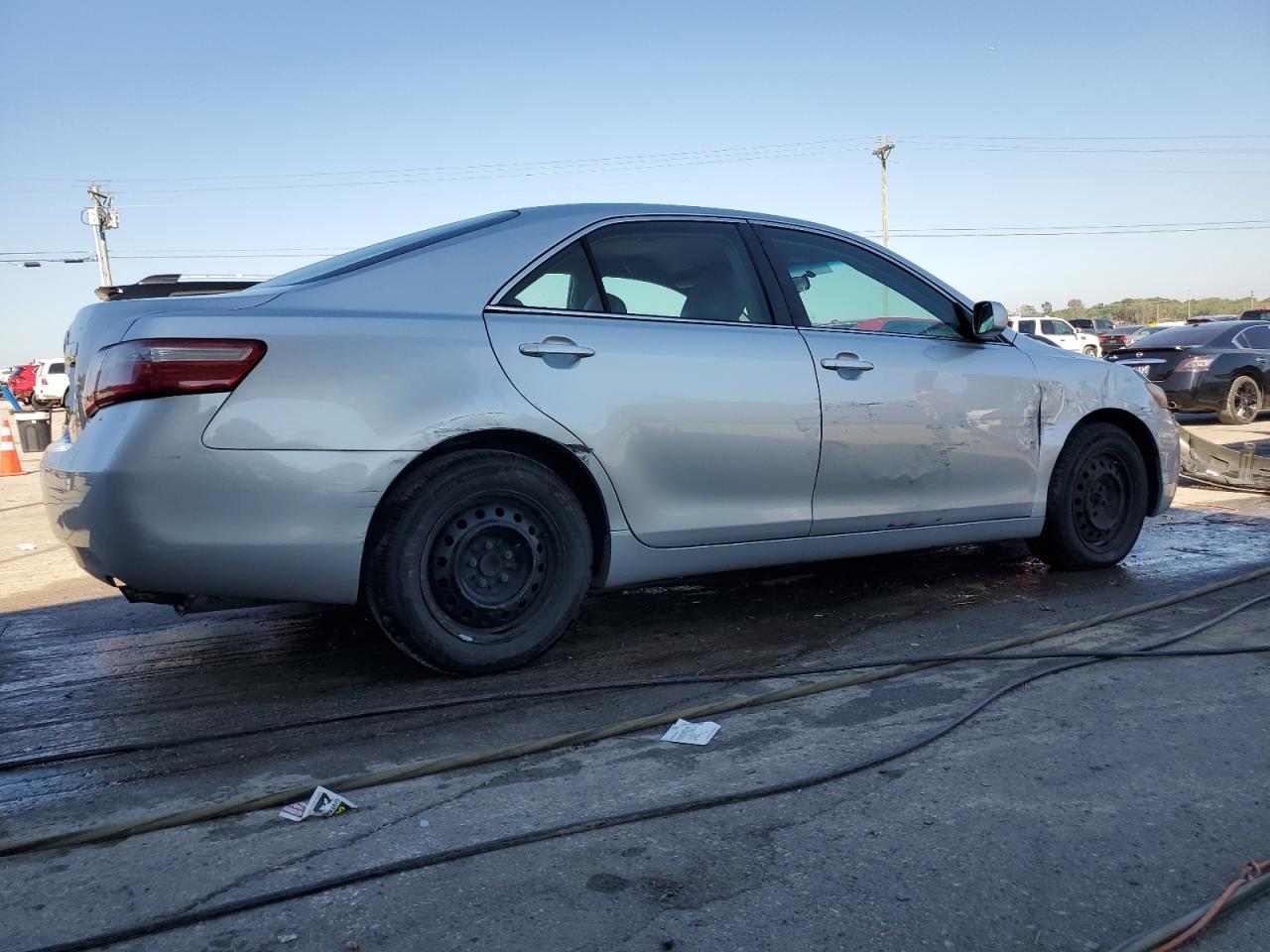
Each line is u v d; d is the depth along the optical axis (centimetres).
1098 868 207
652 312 363
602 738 283
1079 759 261
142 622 439
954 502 424
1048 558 477
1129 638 367
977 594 444
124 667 366
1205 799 237
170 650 389
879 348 405
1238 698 302
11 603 496
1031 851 214
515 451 335
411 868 211
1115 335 3625
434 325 320
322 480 298
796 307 394
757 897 198
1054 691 312
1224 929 186
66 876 212
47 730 302
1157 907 193
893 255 434
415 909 196
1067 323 3375
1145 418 482
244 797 247
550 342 334
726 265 385
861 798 241
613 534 348
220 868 214
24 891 206
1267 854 212
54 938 189
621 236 366
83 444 296
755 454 368
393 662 358
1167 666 333
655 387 349
